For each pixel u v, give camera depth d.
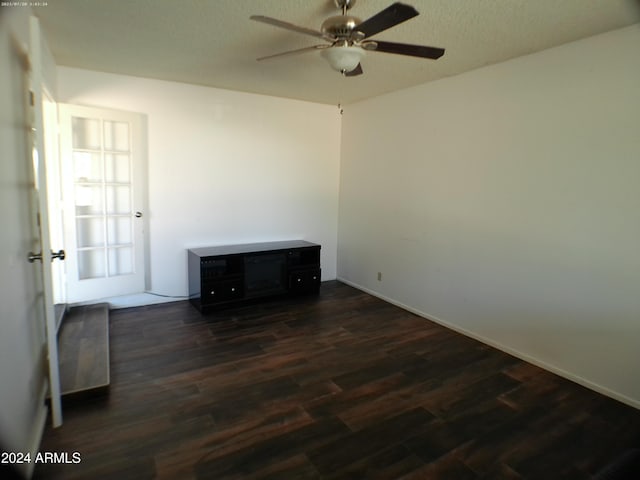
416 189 4.05
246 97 4.44
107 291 3.81
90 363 2.71
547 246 2.91
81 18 2.44
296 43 2.85
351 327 3.74
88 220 3.77
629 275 2.47
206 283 3.96
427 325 3.83
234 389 2.58
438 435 2.16
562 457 2.01
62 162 3.46
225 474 1.83
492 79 3.21
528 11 2.21
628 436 2.19
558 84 2.76
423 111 3.90
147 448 1.99
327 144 5.11
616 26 2.40
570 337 2.81
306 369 2.89
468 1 2.10
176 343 3.28
